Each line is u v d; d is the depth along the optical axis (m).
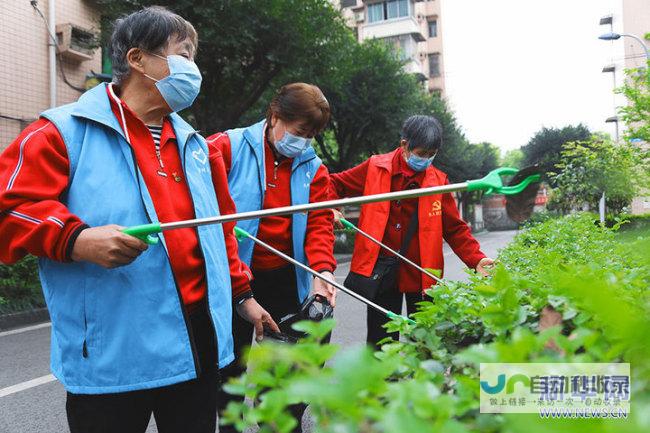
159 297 1.69
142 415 1.76
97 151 1.69
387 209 3.25
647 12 23.56
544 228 5.52
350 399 0.57
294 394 0.58
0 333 6.88
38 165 1.59
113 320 1.64
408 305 3.43
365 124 19.89
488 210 47.97
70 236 1.54
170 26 1.83
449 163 29.62
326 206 1.50
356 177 3.50
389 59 20.09
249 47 11.98
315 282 2.75
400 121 19.94
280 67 13.02
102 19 13.17
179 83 1.82
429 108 25.70
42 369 5.08
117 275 1.64
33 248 1.55
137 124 1.77
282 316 2.84
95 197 1.66
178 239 1.77
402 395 0.62
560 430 0.53
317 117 2.70
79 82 13.99
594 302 0.65
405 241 3.27
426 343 1.29
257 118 16.62
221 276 1.90
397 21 39.44
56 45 12.89
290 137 2.71
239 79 13.56
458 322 1.37
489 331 1.27
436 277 1.86
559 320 1.14
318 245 2.82
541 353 0.91
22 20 12.47
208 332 1.88
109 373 1.62
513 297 1.20
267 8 11.79
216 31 11.58
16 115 12.33
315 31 12.89
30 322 7.70
